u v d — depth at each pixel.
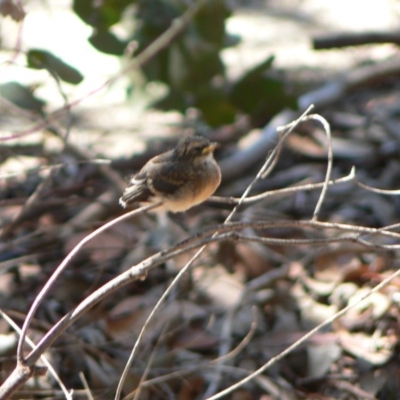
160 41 11.07
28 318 6.13
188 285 10.68
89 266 11.27
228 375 9.40
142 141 14.68
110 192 12.07
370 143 14.16
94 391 9.08
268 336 9.95
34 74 15.73
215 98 12.59
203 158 7.50
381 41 15.02
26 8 17.52
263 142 13.78
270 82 12.66
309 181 13.35
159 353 9.63
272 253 11.27
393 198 12.69
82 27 17.58
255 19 19.22
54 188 12.52
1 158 12.80
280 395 9.13
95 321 10.23
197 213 12.49
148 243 11.40
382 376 9.36
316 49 15.20
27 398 8.88
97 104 15.89
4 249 10.41
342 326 9.96
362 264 10.70
